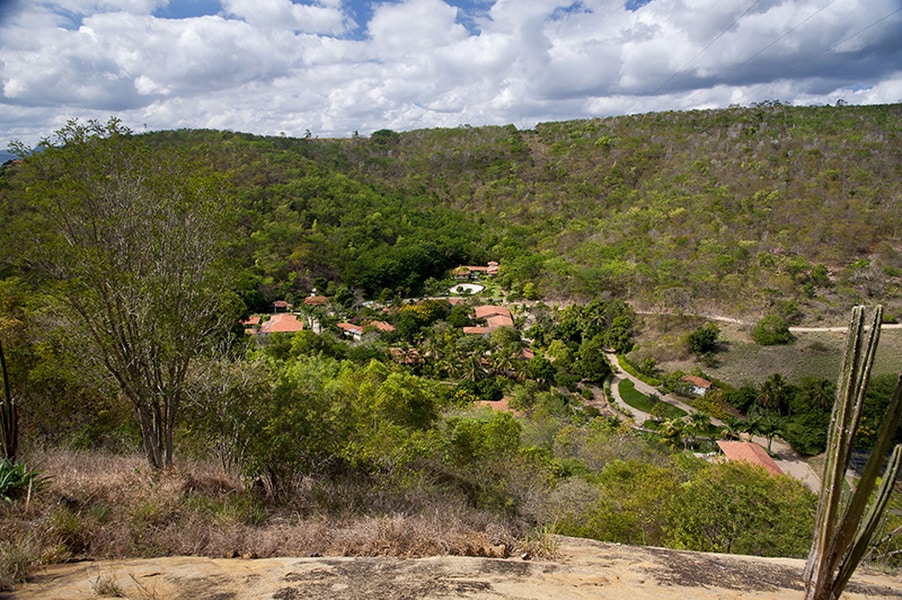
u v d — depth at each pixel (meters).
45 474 5.82
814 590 2.48
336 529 5.14
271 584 3.42
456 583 3.43
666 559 4.29
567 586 3.45
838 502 2.43
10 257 6.59
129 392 7.23
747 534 8.59
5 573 3.48
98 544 4.46
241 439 7.62
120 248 7.02
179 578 3.58
